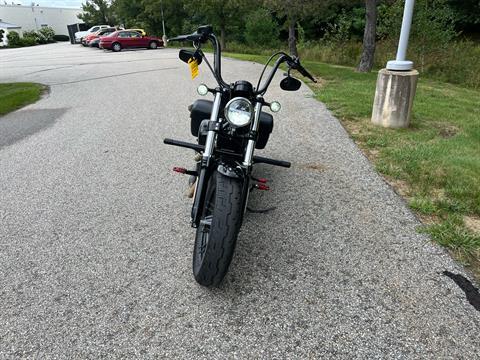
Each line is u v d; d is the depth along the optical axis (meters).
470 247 3.10
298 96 9.16
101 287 2.76
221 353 2.20
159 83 11.97
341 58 19.62
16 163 5.33
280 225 3.52
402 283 2.74
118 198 4.14
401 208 3.78
